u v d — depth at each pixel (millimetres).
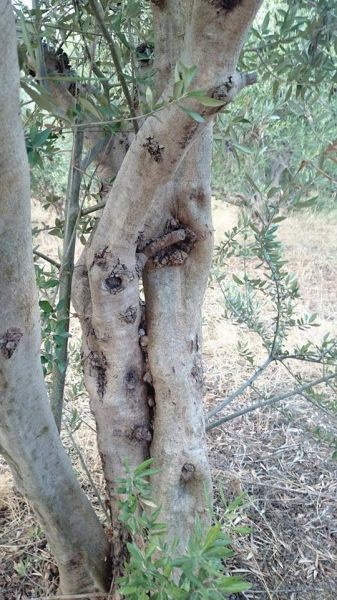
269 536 1165
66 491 720
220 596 366
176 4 597
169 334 715
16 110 360
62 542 774
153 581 429
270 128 1443
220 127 929
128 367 716
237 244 1114
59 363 751
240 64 770
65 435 1409
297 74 714
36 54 494
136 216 581
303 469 1406
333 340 1029
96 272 622
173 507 758
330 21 660
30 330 498
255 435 1552
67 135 1327
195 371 749
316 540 1164
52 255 2215
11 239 423
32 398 570
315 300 2410
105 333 672
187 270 718
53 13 647
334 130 1344
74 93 698
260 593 1021
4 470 1306
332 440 1063
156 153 509
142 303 728
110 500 806
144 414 760
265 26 724
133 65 661
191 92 403
